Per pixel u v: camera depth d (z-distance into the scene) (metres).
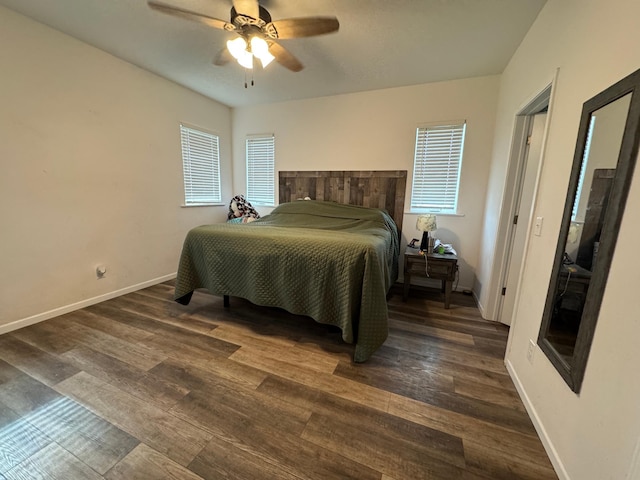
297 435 1.30
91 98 2.55
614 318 0.91
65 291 2.51
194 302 2.84
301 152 3.88
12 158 2.10
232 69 2.90
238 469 1.14
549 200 1.49
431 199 3.33
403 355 1.97
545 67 1.69
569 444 1.09
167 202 3.43
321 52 2.47
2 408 1.43
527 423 1.40
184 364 1.82
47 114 2.27
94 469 1.13
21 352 1.91
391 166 3.43
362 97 3.44
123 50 2.58
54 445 1.23
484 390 1.63
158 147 3.24
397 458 1.20
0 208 2.07
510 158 2.33
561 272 1.27
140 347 2.00
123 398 1.51
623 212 0.91
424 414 1.44
